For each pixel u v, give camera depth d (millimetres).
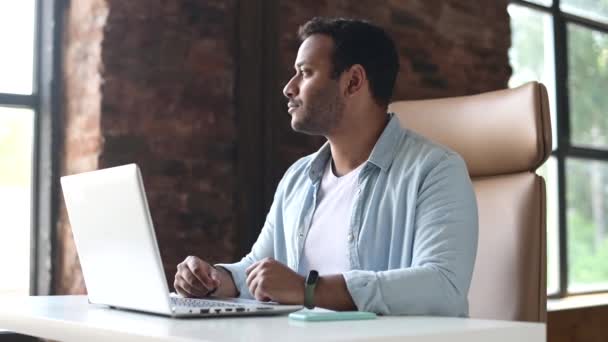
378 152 1991
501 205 2189
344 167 2115
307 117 2074
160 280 1419
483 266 2166
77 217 1647
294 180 2250
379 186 1964
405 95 3732
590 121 4977
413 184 1899
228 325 1331
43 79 3051
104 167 2842
